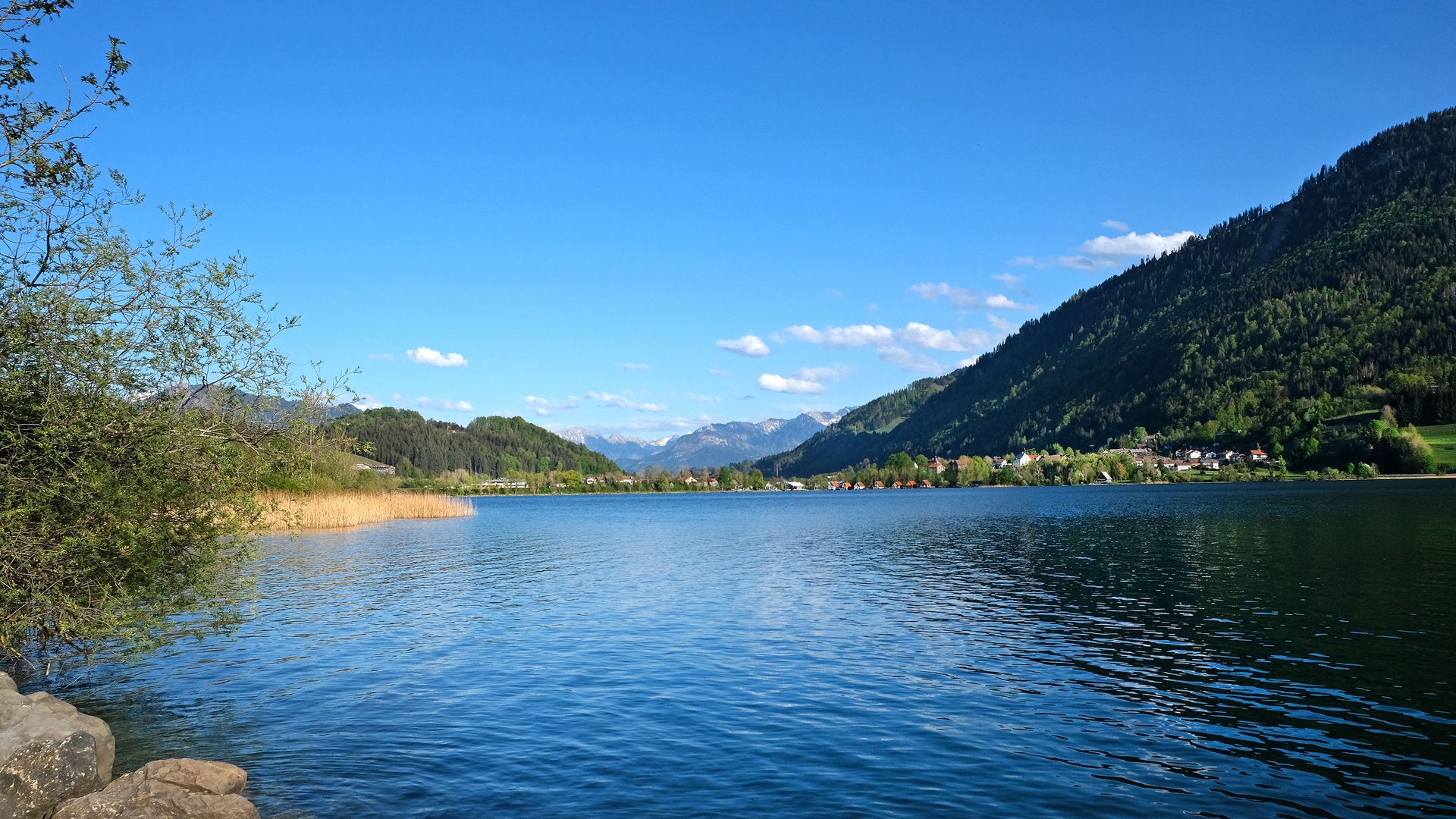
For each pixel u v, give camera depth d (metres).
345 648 24.53
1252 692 19.05
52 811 11.49
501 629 27.56
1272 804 13.00
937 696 19.00
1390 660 21.69
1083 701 18.50
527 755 15.34
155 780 11.95
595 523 97.62
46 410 15.46
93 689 20.06
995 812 12.73
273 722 17.39
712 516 120.06
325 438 19.02
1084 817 12.53
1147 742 15.82
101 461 16.31
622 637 26.02
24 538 15.67
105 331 15.82
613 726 17.00
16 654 17.39
